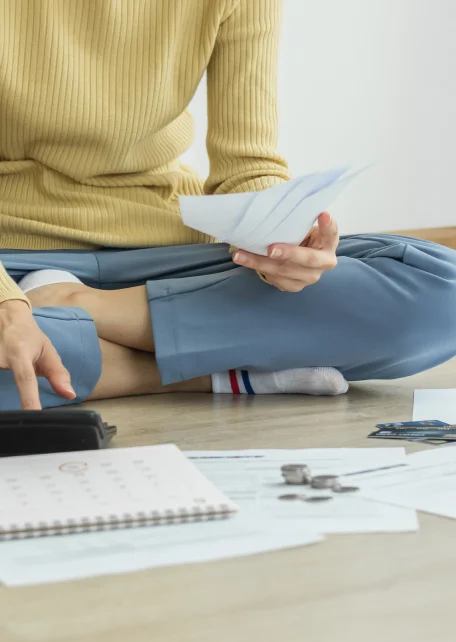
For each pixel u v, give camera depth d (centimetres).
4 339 114
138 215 163
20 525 80
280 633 64
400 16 333
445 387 165
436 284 146
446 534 83
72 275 155
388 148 339
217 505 85
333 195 120
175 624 65
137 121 156
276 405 147
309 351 149
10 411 102
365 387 166
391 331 147
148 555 77
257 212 123
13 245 160
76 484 90
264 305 147
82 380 141
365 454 109
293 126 321
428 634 64
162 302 148
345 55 326
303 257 131
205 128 299
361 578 73
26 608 68
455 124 349
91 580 72
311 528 83
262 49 162
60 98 151
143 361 156
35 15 149
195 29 158
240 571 74
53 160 158
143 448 101
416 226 350
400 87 338
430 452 109
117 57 154
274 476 100
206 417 138
